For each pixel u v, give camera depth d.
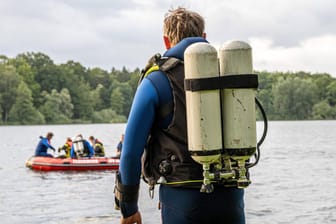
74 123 151.25
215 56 3.31
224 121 3.37
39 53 161.12
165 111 3.53
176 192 3.54
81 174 24.50
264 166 28.88
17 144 60.09
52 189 19.56
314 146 49.41
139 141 3.50
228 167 3.44
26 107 128.88
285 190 18.36
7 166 30.33
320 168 27.42
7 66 133.00
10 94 127.50
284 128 104.00
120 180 3.57
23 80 144.00
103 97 166.88
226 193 3.53
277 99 139.88
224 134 3.38
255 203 15.37
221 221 3.55
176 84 3.52
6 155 42.00
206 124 3.30
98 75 184.88
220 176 3.40
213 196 3.51
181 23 3.72
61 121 137.50
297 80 139.75
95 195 17.73
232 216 3.56
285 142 56.69
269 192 17.83
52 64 159.88
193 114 3.32
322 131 88.62
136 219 3.66
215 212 3.52
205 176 3.39
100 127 123.50
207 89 3.29
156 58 3.63
